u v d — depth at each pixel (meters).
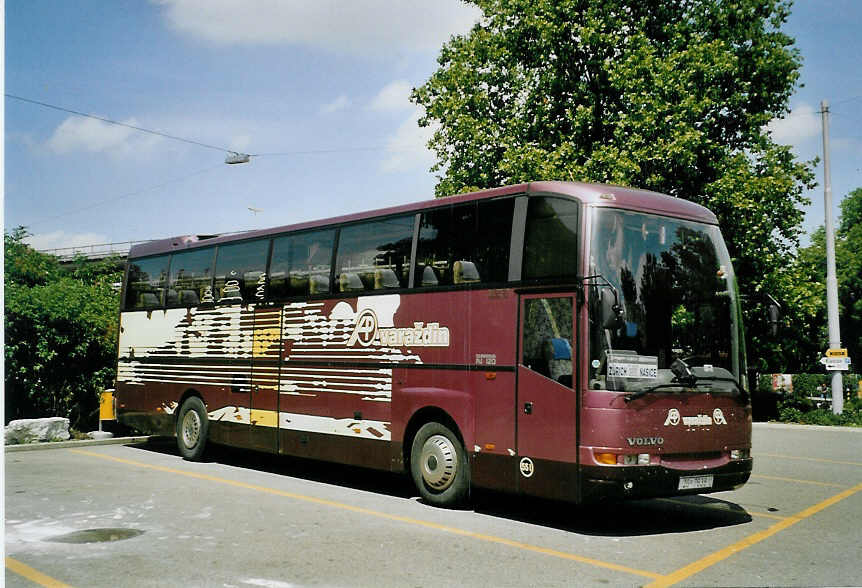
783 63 27.41
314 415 11.74
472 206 9.83
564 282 8.52
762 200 25.23
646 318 8.46
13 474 12.26
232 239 13.91
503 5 27.69
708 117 25.91
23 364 17.42
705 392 8.59
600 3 26.64
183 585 6.20
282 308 12.55
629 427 8.02
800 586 6.31
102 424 18.62
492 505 10.10
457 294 9.76
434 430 9.95
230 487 11.22
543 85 27.83
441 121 29.20
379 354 10.77
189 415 14.35
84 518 8.84
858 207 52.97
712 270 9.16
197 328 14.37
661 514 9.59
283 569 6.71
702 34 27.44
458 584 6.29
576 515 9.47
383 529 8.41
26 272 22.70
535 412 8.65
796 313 26.80
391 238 10.91
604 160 23.62
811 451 17.25
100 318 18.47
